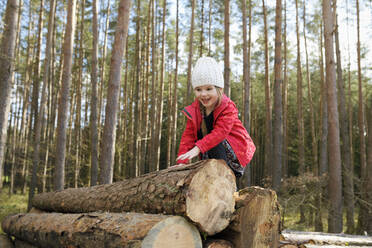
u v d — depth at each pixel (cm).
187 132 277
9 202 1338
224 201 199
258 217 208
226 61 939
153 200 208
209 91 249
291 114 2353
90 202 300
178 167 221
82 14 1509
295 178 920
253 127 2422
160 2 1667
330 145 810
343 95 1296
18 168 1867
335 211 783
